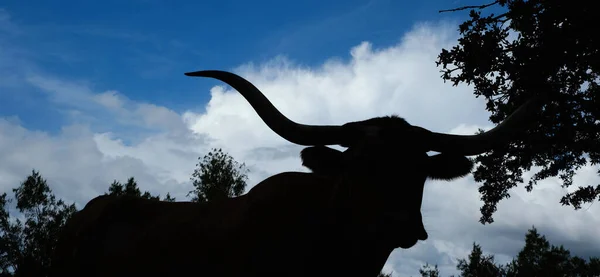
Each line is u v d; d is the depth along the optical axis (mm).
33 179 18453
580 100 6992
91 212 6496
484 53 7043
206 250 5309
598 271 15648
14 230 16922
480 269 16062
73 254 6305
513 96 7195
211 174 20906
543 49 6832
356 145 4832
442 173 5020
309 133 5066
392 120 5070
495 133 5418
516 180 8508
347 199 4773
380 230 4316
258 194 5312
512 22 7297
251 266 4988
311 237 4918
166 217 5887
